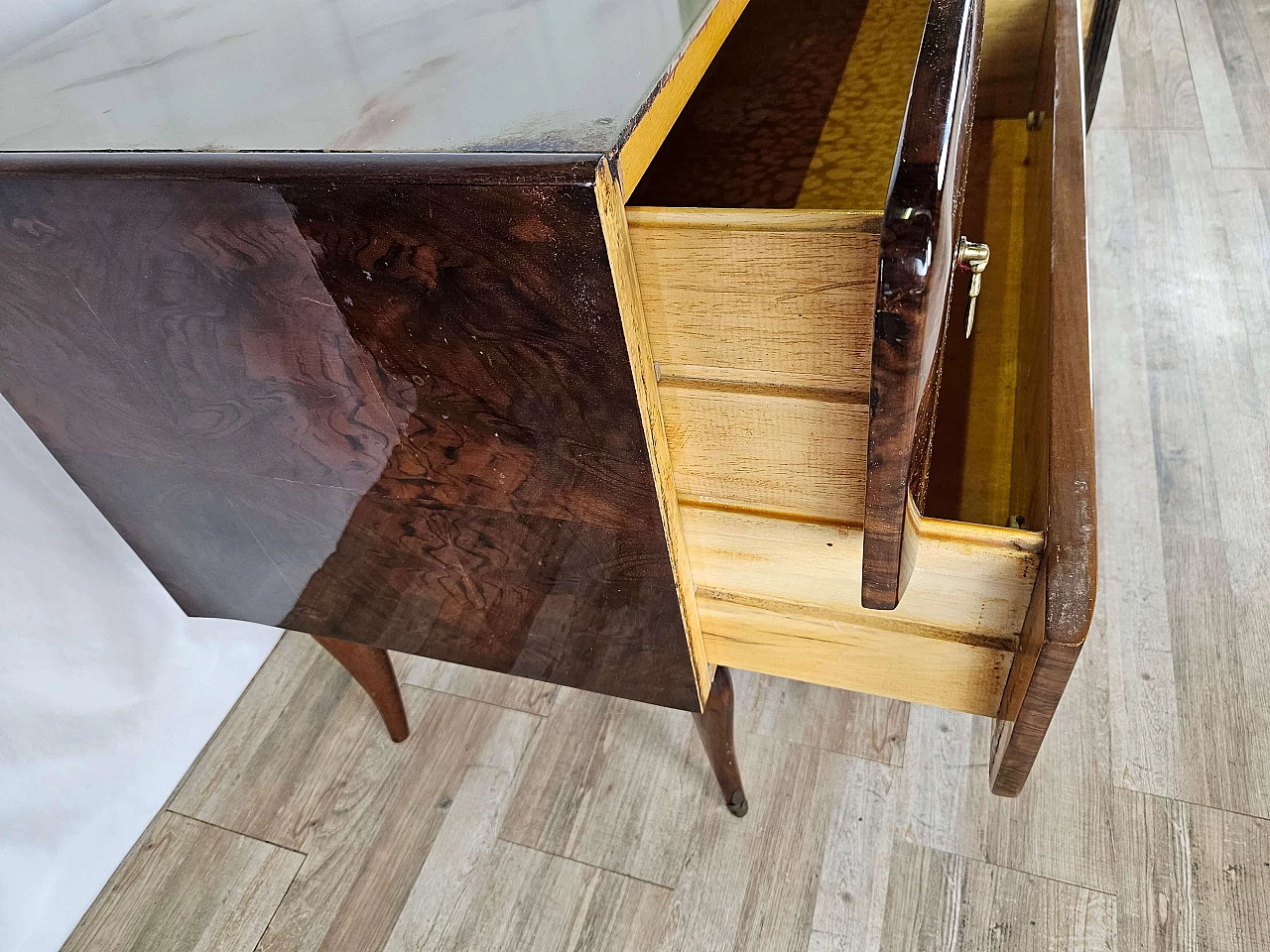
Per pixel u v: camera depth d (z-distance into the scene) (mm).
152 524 624
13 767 794
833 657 583
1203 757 813
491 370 388
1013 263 881
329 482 506
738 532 503
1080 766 821
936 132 299
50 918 830
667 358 406
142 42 535
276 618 689
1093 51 1196
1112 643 906
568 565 500
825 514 468
